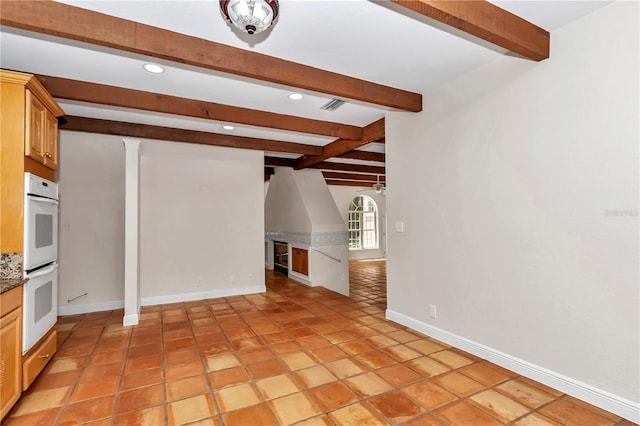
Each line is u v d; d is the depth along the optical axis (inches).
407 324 143.9
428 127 131.4
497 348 106.5
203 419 79.9
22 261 87.3
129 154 154.6
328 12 79.0
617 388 79.0
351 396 89.3
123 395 90.7
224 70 95.4
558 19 85.0
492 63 106.5
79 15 77.0
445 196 124.4
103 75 113.0
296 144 215.3
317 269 239.6
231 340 131.2
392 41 93.1
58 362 111.7
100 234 177.9
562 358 89.6
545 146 92.6
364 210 441.4
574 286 86.7
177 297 192.1
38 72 110.2
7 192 86.4
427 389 92.3
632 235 76.2
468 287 115.7
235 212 209.2
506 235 103.0
